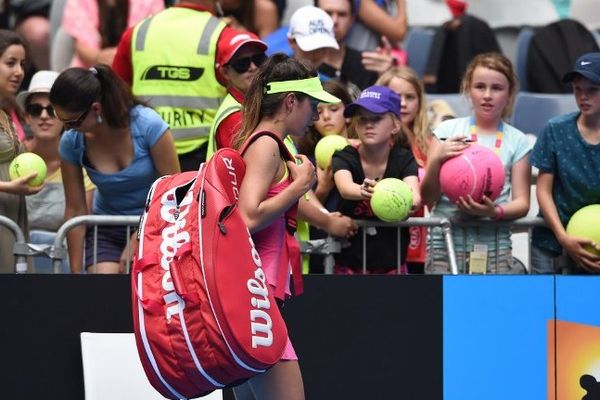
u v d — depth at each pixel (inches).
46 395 734.5
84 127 743.1
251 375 582.6
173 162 765.3
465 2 1191.6
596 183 786.8
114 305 737.6
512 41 1186.0
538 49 1140.5
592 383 760.3
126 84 756.0
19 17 1108.5
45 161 882.1
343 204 791.7
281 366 619.2
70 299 737.0
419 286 753.0
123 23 1061.1
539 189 802.2
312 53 914.7
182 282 573.3
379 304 751.1
